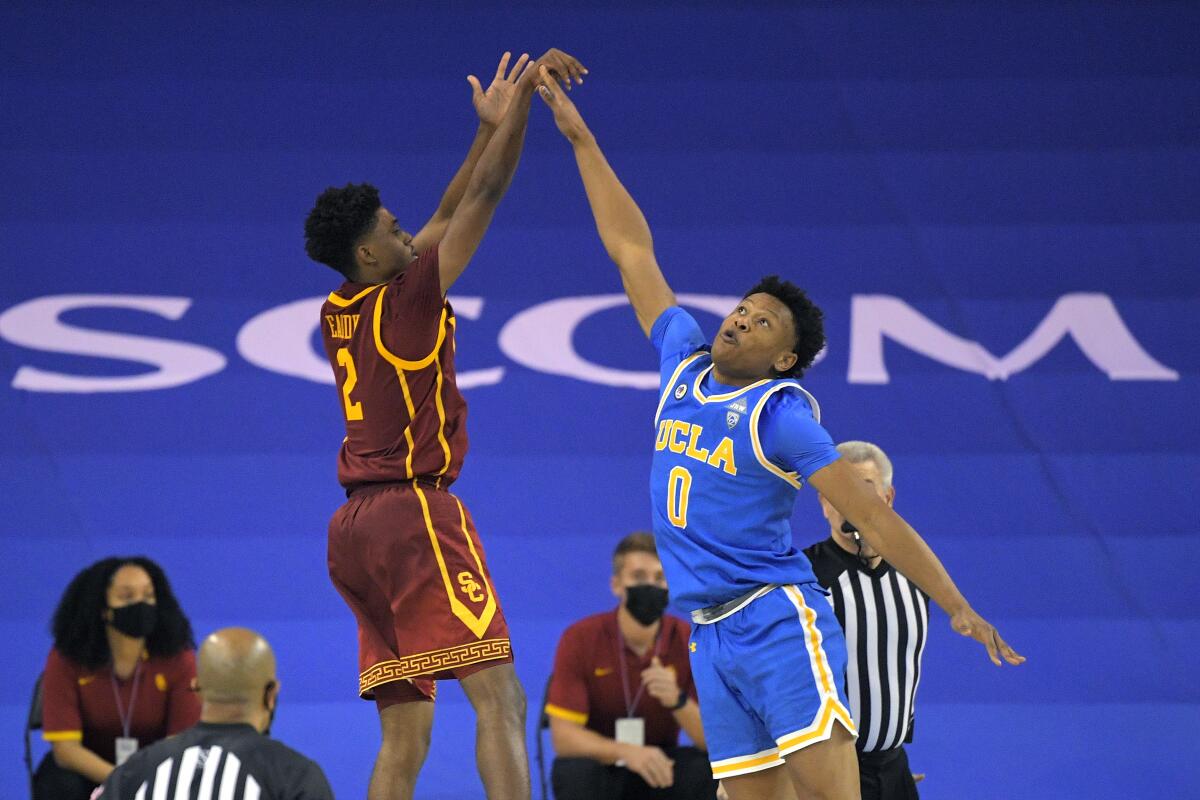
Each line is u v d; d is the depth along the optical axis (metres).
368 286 13.48
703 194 31.94
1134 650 24.38
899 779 15.17
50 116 32.81
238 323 29.70
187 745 11.86
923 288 30.55
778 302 12.57
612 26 35.22
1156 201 32.16
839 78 34.31
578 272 30.97
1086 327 30.03
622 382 29.16
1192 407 28.70
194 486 26.86
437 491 13.38
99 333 29.27
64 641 18.36
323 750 22.06
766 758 12.68
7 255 30.28
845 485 11.91
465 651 12.99
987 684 23.77
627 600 18.59
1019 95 34.06
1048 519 26.75
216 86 33.62
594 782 18.33
